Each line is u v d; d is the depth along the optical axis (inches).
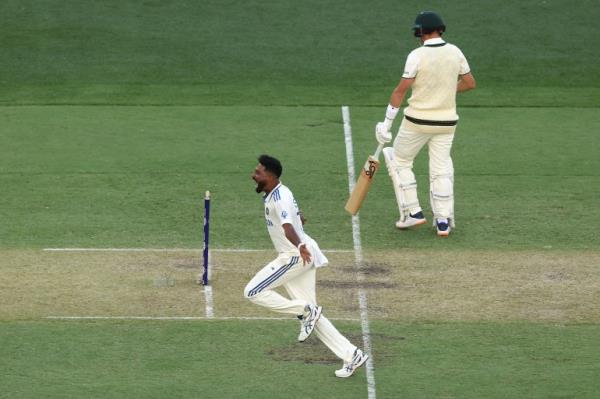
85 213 2439.7
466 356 1724.9
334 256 2197.3
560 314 1902.1
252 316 1887.3
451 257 2191.2
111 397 1562.5
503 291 2006.6
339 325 1847.9
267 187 1644.9
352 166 2807.6
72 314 1879.9
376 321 1866.4
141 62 3673.7
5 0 4111.7
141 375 1641.2
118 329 1819.6
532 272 2105.1
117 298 1956.2
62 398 1557.6
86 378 1627.7
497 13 4062.5
